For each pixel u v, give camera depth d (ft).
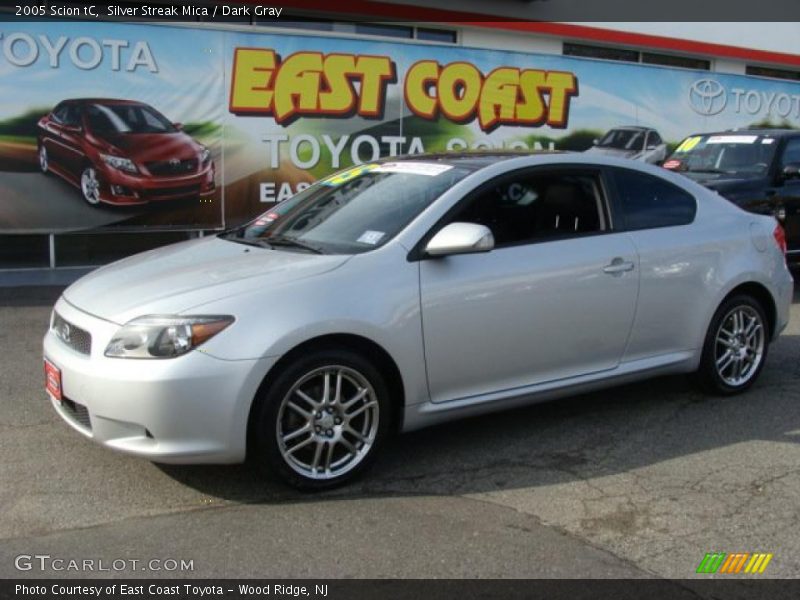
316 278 13.28
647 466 14.69
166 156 34.47
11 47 31.50
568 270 15.47
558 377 15.80
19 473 13.98
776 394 18.81
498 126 41.60
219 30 34.65
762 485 13.89
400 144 39.24
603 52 50.93
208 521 12.39
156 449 12.32
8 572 10.89
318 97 37.01
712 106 48.49
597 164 16.78
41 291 30.09
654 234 16.94
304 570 11.03
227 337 12.41
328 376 13.28
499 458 14.98
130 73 33.42
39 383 18.97
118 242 36.14
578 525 12.41
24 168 32.35
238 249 15.28
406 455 15.08
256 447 12.94
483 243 13.79
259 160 36.32
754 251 18.37
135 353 12.32
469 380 14.67
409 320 13.76
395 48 38.34
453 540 11.89
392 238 14.29
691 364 17.75
